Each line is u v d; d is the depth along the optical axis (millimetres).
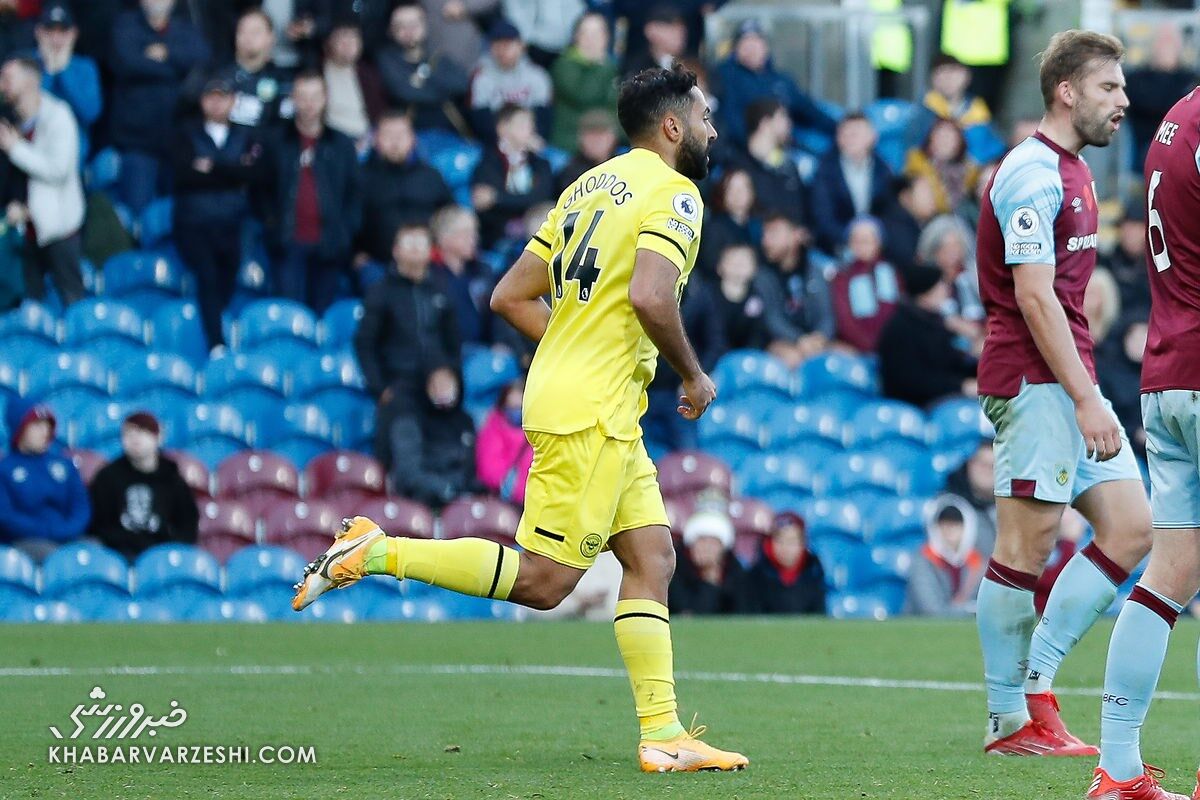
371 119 51781
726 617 42219
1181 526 16422
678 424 47531
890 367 50406
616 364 18234
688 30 57250
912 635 37219
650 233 17828
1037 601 41188
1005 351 20266
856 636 36969
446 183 49906
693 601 42500
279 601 41375
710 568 42594
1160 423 16656
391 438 43844
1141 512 20781
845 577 46344
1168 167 16484
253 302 47750
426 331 45344
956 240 52188
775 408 49031
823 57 61438
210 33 51969
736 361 49094
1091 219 20125
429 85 52625
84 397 45094
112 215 48312
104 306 46312
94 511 41031
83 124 49281
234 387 46219
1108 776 16312
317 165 47625
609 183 18328
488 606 42750
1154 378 16641
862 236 51719
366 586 42281
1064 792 16781
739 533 44844
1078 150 20234
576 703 25078
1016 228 19625
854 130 54000
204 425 45125
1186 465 16531
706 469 45500
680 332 17859
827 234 53875
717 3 57344
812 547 46469
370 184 48781
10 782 17172
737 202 50562
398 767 18438
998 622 20266
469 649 33750
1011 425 20250
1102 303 49562
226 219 47188
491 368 47656
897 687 27938
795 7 61531
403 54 52531
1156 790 16344
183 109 47375
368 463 43656
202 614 40688
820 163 54250
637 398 18547
